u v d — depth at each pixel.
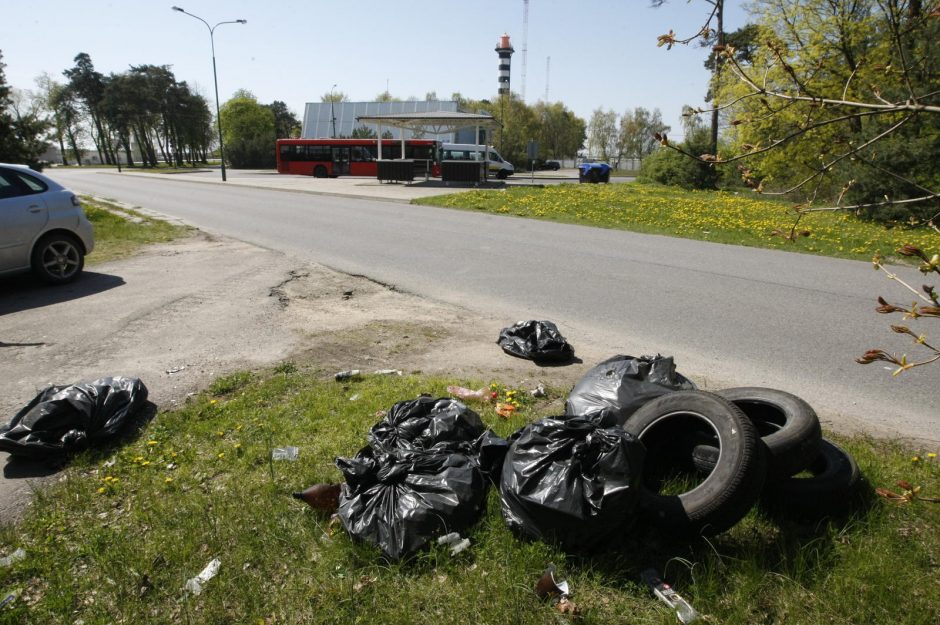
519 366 5.52
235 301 7.77
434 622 2.50
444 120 32.25
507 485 2.97
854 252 11.75
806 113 2.32
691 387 4.27
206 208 19.64
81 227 8.91
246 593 2.66
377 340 6.27
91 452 3.96
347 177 44.69
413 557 2.84
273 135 73.25
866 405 4.78
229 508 3.26
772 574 2.72
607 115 87.69
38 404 4.09
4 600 2.66
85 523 3.23
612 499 2.73
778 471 3.16
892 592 2.59
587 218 16.64
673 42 2.46
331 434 4.06
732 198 26.08
